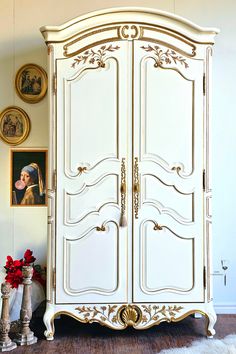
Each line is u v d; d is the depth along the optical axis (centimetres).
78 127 312
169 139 315
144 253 313
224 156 379
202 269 315
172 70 315
